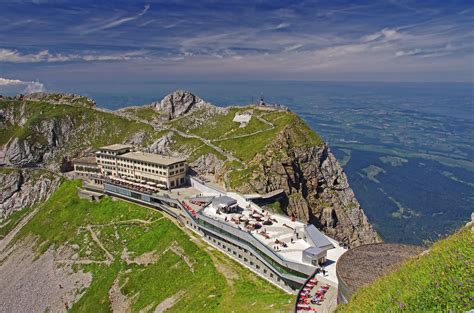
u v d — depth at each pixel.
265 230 134.88
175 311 120.69
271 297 105.81
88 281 166.12
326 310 83.31
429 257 50.25
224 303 110.25
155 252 163.50
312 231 120.62
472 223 51.72
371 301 49.97
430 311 40.09
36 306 165.25
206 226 153.38
